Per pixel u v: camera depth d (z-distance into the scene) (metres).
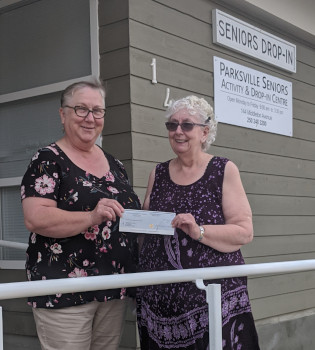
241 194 2.31
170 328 2.26
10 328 3.71
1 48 4.02
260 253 4.58
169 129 2.37
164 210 2.34
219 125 4.18
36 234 2.15
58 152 2.18
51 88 3.71
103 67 3.53
